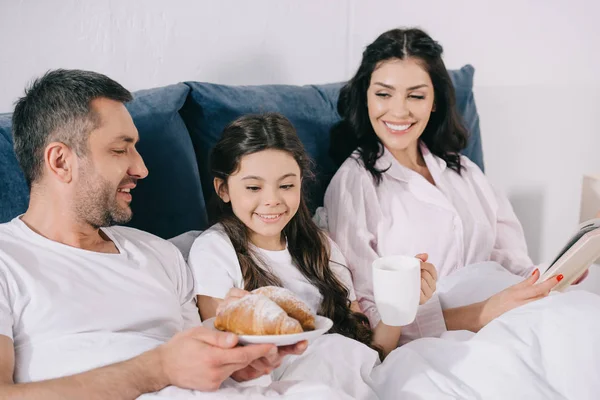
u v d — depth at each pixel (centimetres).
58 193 98
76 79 97
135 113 127
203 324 95
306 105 161
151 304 103
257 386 89
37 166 98
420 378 103
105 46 148
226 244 122
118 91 101
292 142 121
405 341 134
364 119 157
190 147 138
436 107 161
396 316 106
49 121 96
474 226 159
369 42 197
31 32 137
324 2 185
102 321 96
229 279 119
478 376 101
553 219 238
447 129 164
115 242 107
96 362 91
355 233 144
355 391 103
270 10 174
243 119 122
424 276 120
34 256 96
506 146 226
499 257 165
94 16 145
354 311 133
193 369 83
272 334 81
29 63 138
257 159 118
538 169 232
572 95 228
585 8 221
